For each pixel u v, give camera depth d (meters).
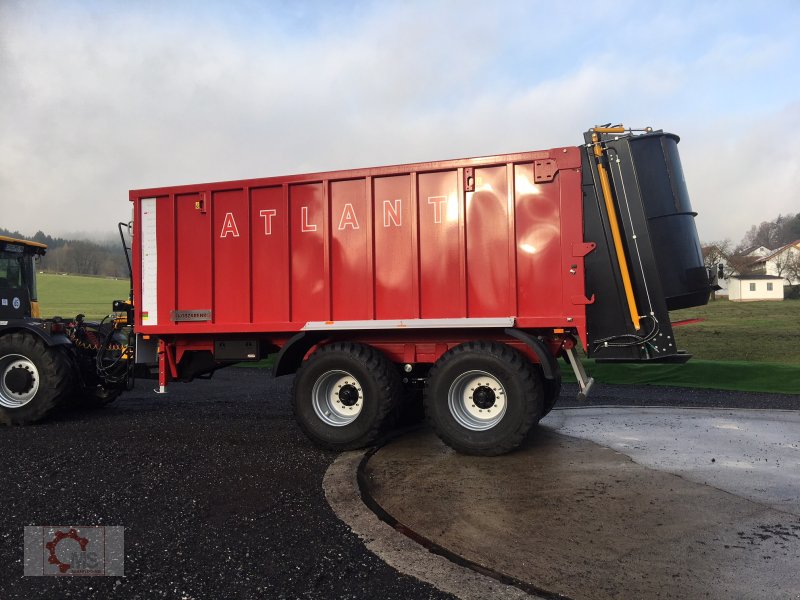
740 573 2.94
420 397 6.72
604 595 2.74
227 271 6.11
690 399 8.29
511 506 3.93
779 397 8.40
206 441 5.81
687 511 3.80
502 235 5.38
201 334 6.38
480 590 2.80
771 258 55.06
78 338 7.70
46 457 5.09
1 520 3.63
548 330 5.44
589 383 5.44
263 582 2.87
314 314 5.85
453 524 3.62
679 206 5.41
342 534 3.46
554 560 3.11
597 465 4.89
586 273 5.32
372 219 5.69
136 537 3.39
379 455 5.32
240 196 6.09
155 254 6.32
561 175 5.23
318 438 5.50
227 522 3.64
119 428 6.45
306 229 5.88
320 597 2.73
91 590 2.79
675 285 5.30
